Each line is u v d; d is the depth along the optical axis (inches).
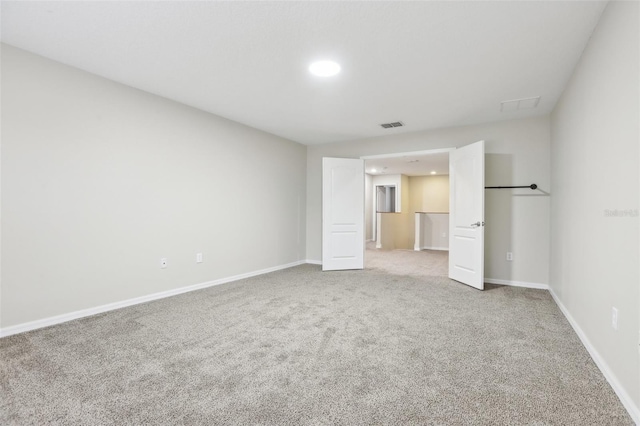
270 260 193.0
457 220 167.6
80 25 82.1
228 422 55.5
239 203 170.9
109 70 108.4
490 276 163.8
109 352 82.2
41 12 76.4
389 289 149.8
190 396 63.2
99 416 56.9
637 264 55.7
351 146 208.1
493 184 162.1
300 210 219.0
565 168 114.6
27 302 96.3
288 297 135.3
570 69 103.4
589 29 81.2
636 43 56.3
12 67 92.7
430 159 247.1
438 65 102.8
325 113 152.6
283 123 170.4
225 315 111.6
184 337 92.2
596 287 77.5
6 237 92.2
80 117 107.5
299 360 78.5
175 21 80.1
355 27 82.0
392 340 90.7
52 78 100.8
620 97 63.5
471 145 155.7
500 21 78.7
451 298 134.3
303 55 97.0
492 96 128.3
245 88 123.3
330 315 112.0
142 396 63.0
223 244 161.8
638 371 55.0
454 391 65.2
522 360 78.6
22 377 69.9
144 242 127.0
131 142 122.2
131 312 114.2
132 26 82.5
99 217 112.9
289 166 207.9
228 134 163.8
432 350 84.2
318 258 220.2
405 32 84.0
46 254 100.0
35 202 97.5
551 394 64.1
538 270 153.0
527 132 155.6
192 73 110.4
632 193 57.8
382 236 324.5
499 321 106.1
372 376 71.1
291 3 72.5
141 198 125.7
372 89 123.0
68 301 105.1
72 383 67.5
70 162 105.2
